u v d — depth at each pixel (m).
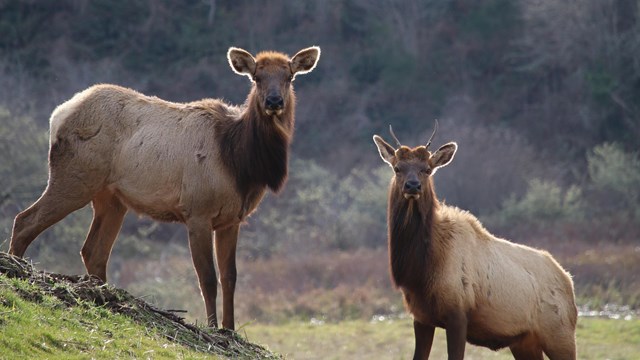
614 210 159.00
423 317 39.72
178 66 197.75
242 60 42.19
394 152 40.56
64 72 186.50
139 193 41.91
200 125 42.09
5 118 111.06
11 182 104.31
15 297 32.75
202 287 41.03
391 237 39.81
